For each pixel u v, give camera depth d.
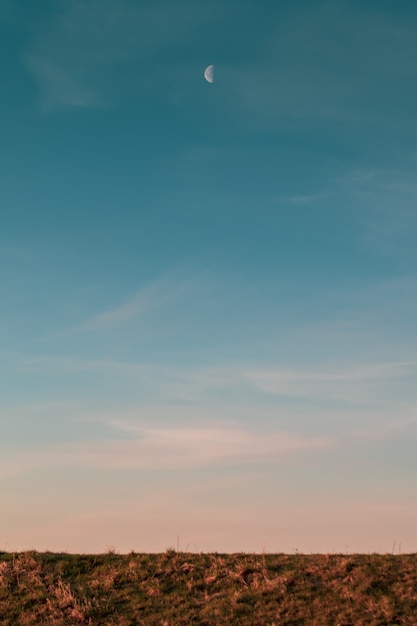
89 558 29.42
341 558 27.59
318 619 22.66
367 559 27.11
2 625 24.31
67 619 24.41
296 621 22.72
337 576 25.64
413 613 22.36
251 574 26.52
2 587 26.97
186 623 23.33
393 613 22.42
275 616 23.19
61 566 28.53
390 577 25.02
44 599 25.89
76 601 25.44
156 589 25.98
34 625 24.12
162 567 27.98
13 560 29.44
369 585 24.45
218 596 25.12
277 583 25.33
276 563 27.53
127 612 24.56
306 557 28.27
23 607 25.42
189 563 28.17
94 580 27.17
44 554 30.31
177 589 25.97
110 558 29.48
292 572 26.14
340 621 22.36
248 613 23.61
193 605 24.59
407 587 24.11
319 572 26.03
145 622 23.67
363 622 22.14
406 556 27.42
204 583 26.20
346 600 23.72
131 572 27.62
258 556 28.77
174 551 29.77
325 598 24.00
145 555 29.59
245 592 24.97
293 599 24.14
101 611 24.70
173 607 24.58
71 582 27.20
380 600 23.42
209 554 29.44
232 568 27.31
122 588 26.42
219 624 23.03
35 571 28.03
